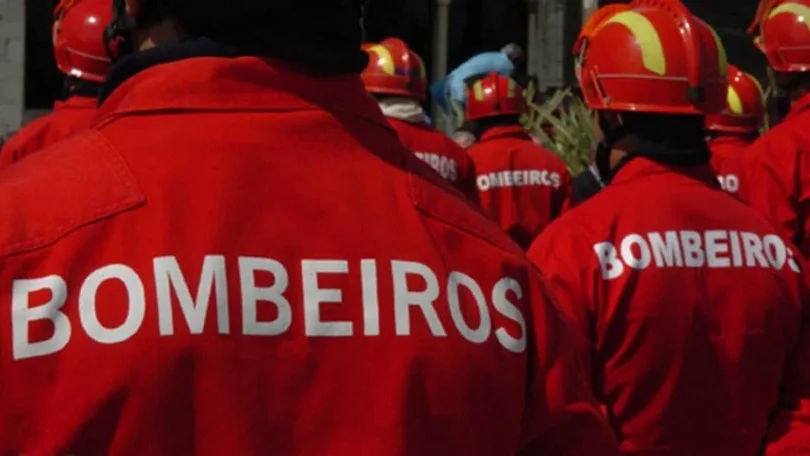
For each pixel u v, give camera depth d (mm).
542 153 6094
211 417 1110
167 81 1225
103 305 1105
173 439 1097
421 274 1241
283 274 1174
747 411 2508
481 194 5992
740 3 11945
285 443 1136
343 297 1192
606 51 2713
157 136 1202
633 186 2566
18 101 12656
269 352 1146
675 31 2660
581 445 1358
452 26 14008
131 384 1089
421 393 1196
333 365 1169
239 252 1162
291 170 1229
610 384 2484
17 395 1076
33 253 1109
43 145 4410
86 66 4465
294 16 1266
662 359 2457
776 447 2533
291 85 1259
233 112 1232
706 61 2668
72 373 1083
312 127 1261
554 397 1333
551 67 12523
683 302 2459
